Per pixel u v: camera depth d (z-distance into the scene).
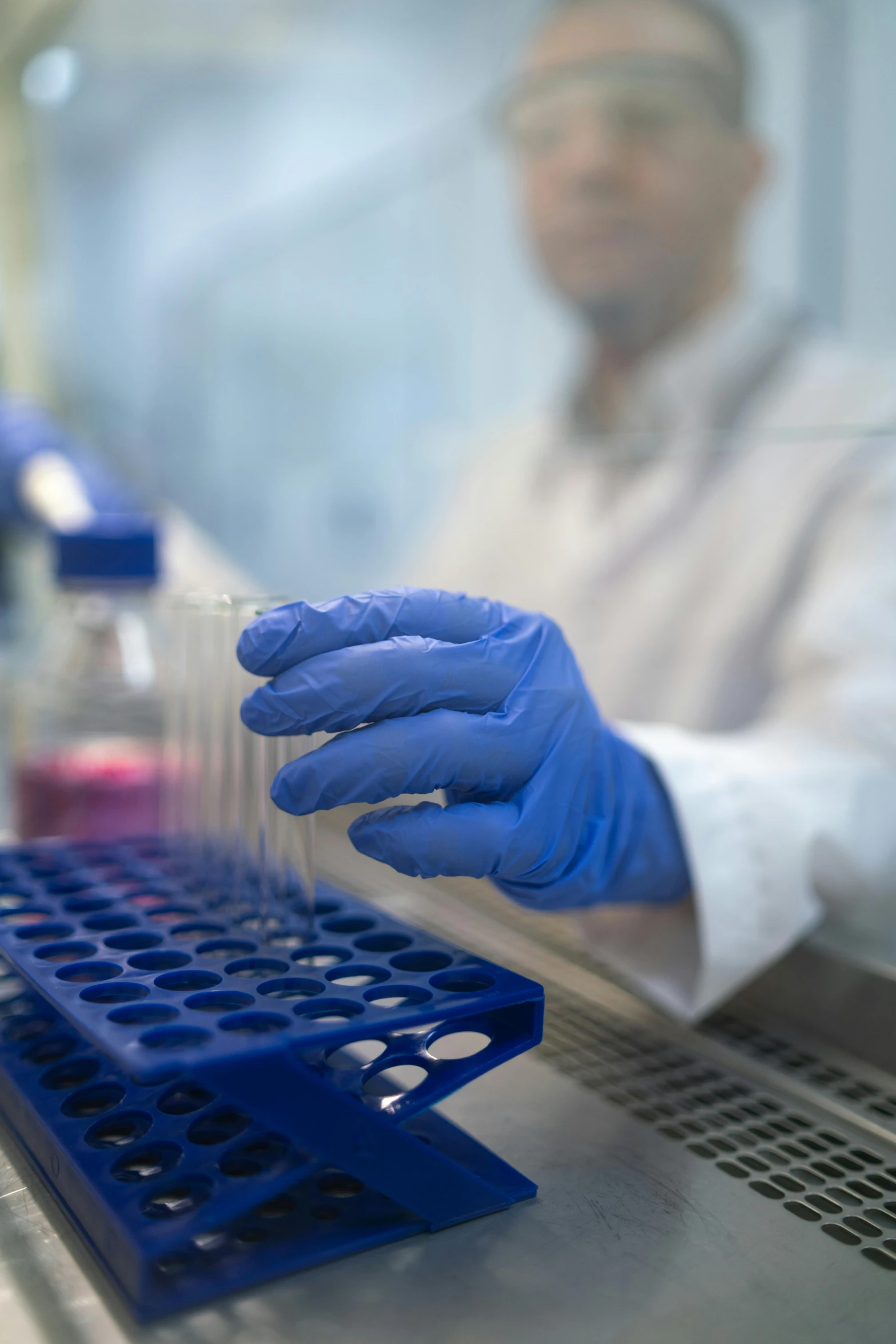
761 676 1.17
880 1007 0.51
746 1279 0.33
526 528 1.56
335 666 0.40
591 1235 0.36
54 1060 0.43
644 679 1.29
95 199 2.30
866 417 1.13
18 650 1.23
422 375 2.35
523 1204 0.38
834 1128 0.45
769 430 1.22
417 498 2.31
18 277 2.12
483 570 1.60
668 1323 0.31
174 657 0.61
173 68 2.20
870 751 0.75
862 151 1.27
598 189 1.34
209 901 0.50
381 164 2.37
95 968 0.40
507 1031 0.38
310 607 0.42
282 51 2.19
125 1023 0.34
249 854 0.50
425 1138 0.42
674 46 1.29
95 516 1.26
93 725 0.79
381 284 2.46
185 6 1.98
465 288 2.19
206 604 0.54
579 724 0.48
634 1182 0.40
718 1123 0.45
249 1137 0.37
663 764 0.60
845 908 0.62
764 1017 0.57
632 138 1.33
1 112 2.00
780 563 1.16
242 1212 0.33
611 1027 0.55
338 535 2.65
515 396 2.09
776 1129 0.44
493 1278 0.33
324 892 0.51
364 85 2.28
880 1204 0.39
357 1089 0.35
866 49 1.25
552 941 0.67
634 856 0.56
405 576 1.79
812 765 0.69
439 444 2.19
